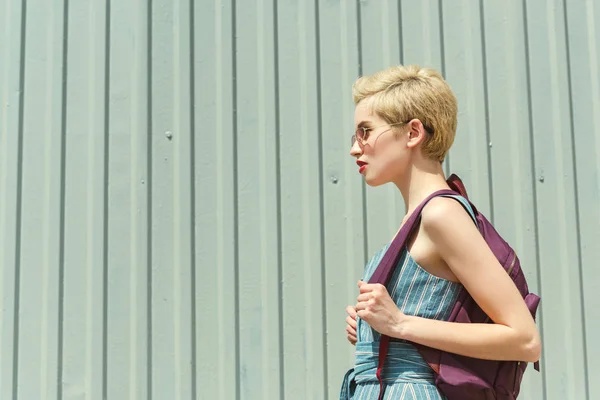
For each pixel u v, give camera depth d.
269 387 3.12
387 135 2.07
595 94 3.28
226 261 3.20
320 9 3.34
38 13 3.37
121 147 3.28
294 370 3.13
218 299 3.18
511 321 1.81
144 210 3.24
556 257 3.18
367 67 3.30
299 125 3.27
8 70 3.34
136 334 3.17
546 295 3.15
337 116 3.27
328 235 3.20
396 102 2.07
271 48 3.32
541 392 3.10
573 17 3.33
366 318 1.87
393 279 1.96
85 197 3.26
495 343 1.80
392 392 1.88
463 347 1.81
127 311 3.18
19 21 3.36
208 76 3.32
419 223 1.96
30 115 3.32
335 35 3.32
